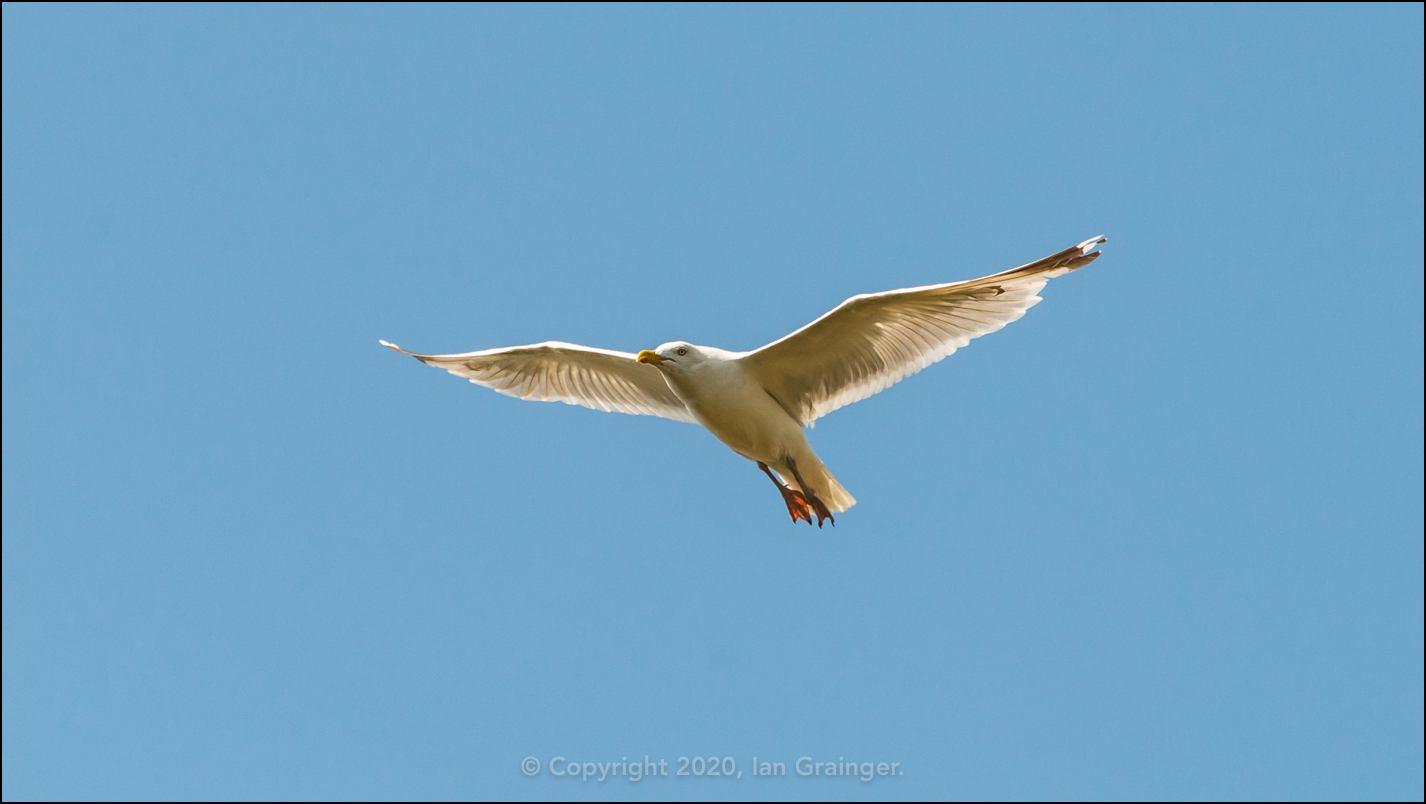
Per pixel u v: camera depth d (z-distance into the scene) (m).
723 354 14.69
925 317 14.03
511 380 17.19
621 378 16.55
